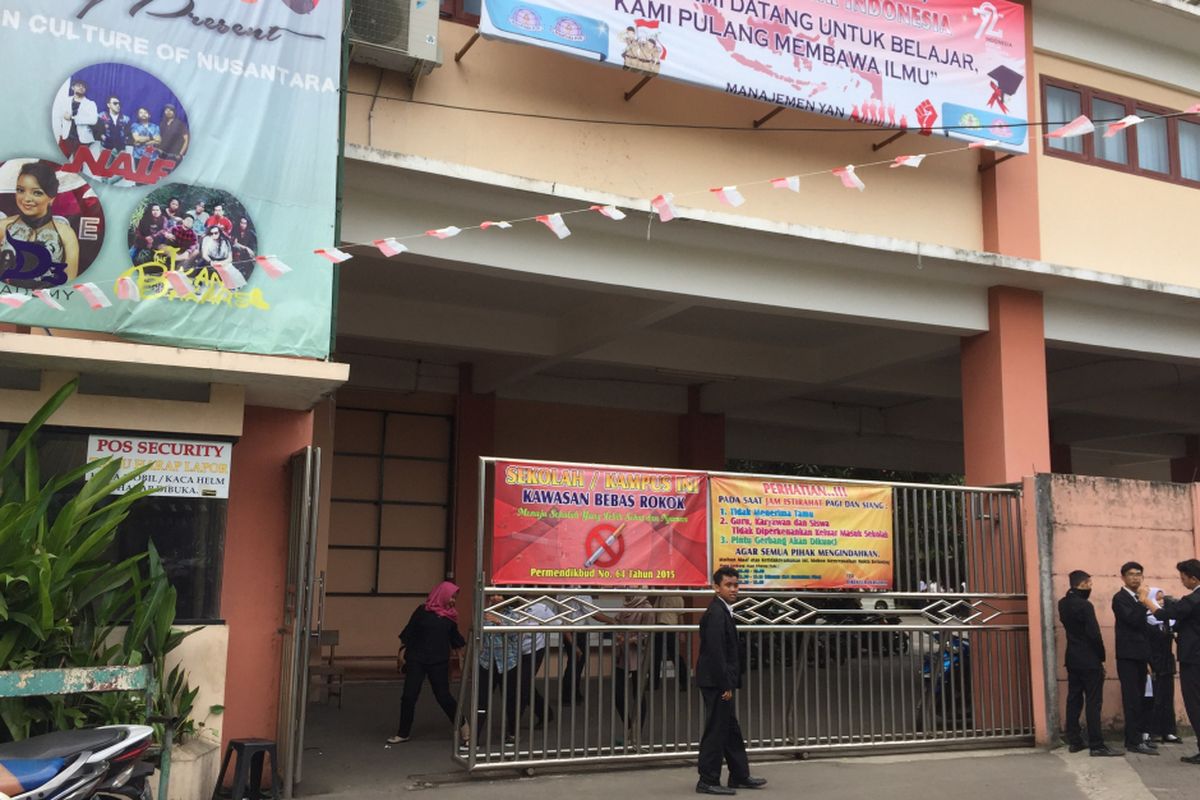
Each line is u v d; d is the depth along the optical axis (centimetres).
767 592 910
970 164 1192
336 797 759
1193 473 2162
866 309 1109
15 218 701
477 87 949
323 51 801
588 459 1731
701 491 899
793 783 819
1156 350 1262
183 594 755
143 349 697
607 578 854
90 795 507
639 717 873
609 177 995
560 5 918
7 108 709
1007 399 1142
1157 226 1287
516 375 1505
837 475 2556
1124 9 1245
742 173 1063
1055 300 1209
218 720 750
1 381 716
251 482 820
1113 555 1073
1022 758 940
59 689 556
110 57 738
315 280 767
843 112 1037
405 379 1587
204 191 748
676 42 965
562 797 761
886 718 996
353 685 1403
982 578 1014
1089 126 871
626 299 1201
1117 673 1035
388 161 846
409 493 1603
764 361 1516
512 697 1023
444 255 930
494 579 821
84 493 664
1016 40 1155
